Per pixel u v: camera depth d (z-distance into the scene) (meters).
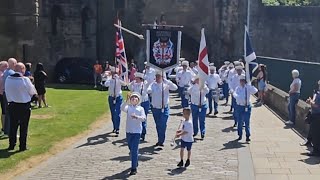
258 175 10.98
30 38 33.91
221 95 25.70
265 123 18.56
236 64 21.16
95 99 25.22
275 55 42.84
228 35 38.91
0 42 32.75
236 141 15.01
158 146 14.12
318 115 12.88
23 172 11.17
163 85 14.23
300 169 11.48
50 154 12.98
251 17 41.56
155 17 38.69
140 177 10.80
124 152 13.29
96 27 39.72
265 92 25.09
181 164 11.70
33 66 34.16
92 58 39.69
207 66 14.76
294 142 14.77
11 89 12.83
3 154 12.52
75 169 11.46
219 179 10.62
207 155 13.02
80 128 16.53
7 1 32.94
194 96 15.57
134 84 15.76
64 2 38.88
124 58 16.91
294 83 17.98
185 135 11.66
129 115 11.16
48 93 28.06
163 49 15.55
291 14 42.97
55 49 38.38
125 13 38.97
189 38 39.22
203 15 39.06
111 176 10.87
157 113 14.20
